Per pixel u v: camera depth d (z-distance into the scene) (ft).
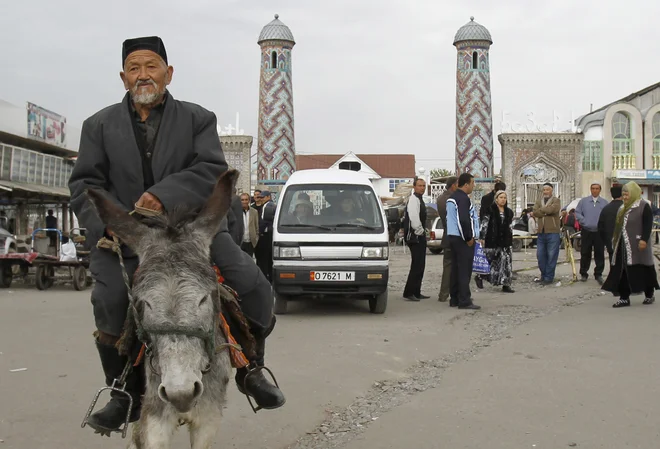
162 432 12.25
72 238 57.77
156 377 12.03
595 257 55.06
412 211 45.44
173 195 13.51
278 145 126.41
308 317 38.91
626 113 145.59
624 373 24.68
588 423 19.35
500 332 33.78
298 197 41.16
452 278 42.80
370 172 201.05
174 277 11.15
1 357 28.35
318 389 23.35
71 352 29.37
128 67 14.52
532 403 21.33
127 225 12.02
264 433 19.27
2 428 19.43
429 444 18.10
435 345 30.66
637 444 17.70
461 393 22.67
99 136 14.70
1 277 54.90
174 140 14.52
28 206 69.67
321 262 38.83
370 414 20.93
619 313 38.58
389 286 55.52
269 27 126.11
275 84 126.41
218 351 12.50
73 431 19.25
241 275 14.07
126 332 12.99
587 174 144.46
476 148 129.90
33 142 69.77
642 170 142.41
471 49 130.31
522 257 88.89
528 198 141.79
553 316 37.96
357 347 30.04
